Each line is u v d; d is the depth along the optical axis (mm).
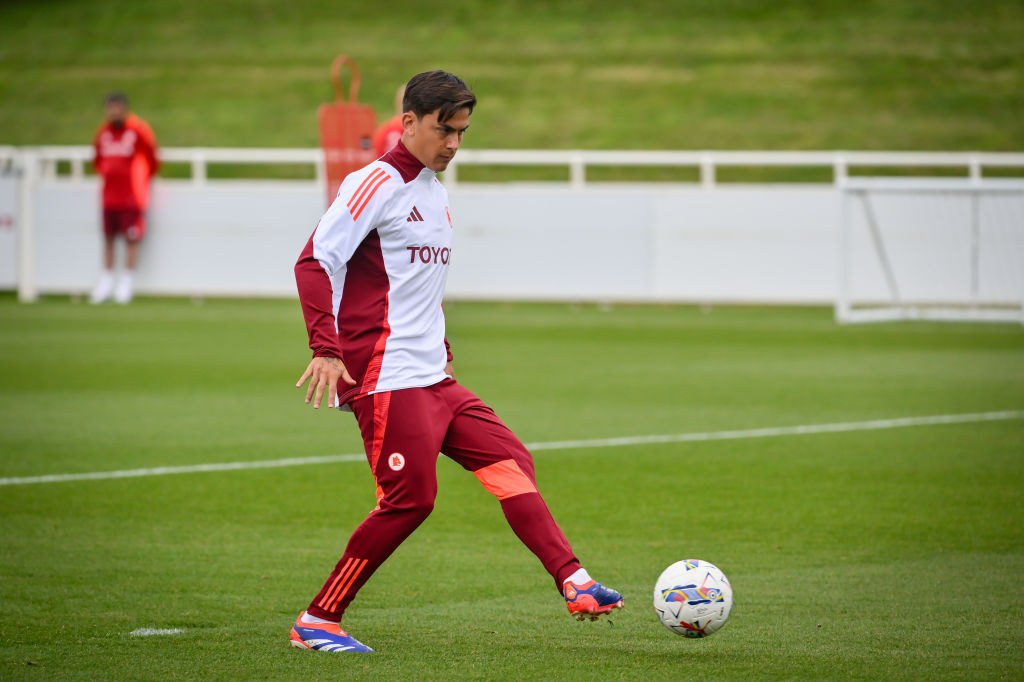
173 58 137500
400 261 15109
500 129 115812
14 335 55031
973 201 64125
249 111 123562
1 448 30141
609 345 53062
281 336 55594
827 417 35438
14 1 158000
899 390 40750
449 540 21906
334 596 15453
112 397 38344
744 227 66812
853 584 18844
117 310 66375
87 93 129125
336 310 15242
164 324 60062
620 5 145000
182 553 20719
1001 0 138125
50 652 15375
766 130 113250
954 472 27781
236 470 27781
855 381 42812
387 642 15898
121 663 14914
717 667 14859
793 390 40688
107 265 70500
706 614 15391
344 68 132625
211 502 24625
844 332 58562
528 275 68562
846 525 22891
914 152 108062
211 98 126812
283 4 152125
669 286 67688
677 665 14914
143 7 152875
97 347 51094
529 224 68250
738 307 70812
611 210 67688
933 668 14820
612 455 29828
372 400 15117
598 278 68062
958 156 66250
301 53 137500
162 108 125000
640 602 17938
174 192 70375
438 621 16938
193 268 70625
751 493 25672
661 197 67312
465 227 68688
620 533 22312
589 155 69312
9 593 18219
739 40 133500
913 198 65000
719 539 21844
